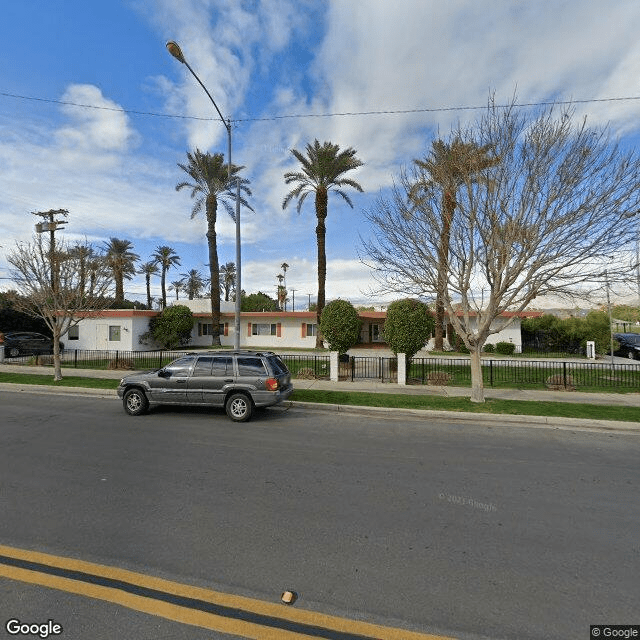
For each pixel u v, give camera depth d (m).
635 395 12.24
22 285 15.28
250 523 3.92
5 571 3.08
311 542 3.57
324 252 26.17
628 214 8.36
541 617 2.65
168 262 52.94
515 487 4.99
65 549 3.40
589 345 24.14
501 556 3.39
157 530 3.74
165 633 2.47
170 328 29.17
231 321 33.31
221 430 7.74
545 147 8.79
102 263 16.38
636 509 4.38
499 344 26.97
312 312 31.28
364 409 9.94
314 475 5.31
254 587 2.93
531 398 11.59
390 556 3.37
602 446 7.02
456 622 2.60
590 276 9.13
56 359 14.45
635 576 3.13
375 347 31.77
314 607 2.72
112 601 2.75
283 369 9.54
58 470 5.34
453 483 5.10
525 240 9.08
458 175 9.83
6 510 4.13
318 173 24.72
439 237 10.35
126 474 5.23
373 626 2.56
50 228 18.17
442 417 9.45
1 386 13.53
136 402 9.03
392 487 4.93
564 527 3.94
